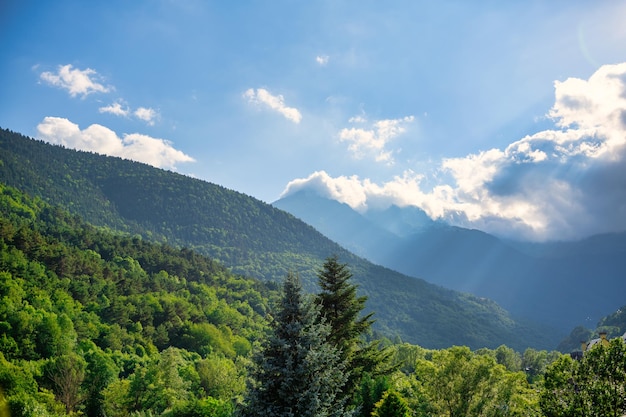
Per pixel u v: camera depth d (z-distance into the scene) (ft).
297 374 59.11
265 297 587.27
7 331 218.18
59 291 309.63
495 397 115.03
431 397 118.93
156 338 325.62
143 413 161.58
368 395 82.28
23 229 366.84
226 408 125.29
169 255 582.35
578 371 75.15
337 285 87.92
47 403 158.92
